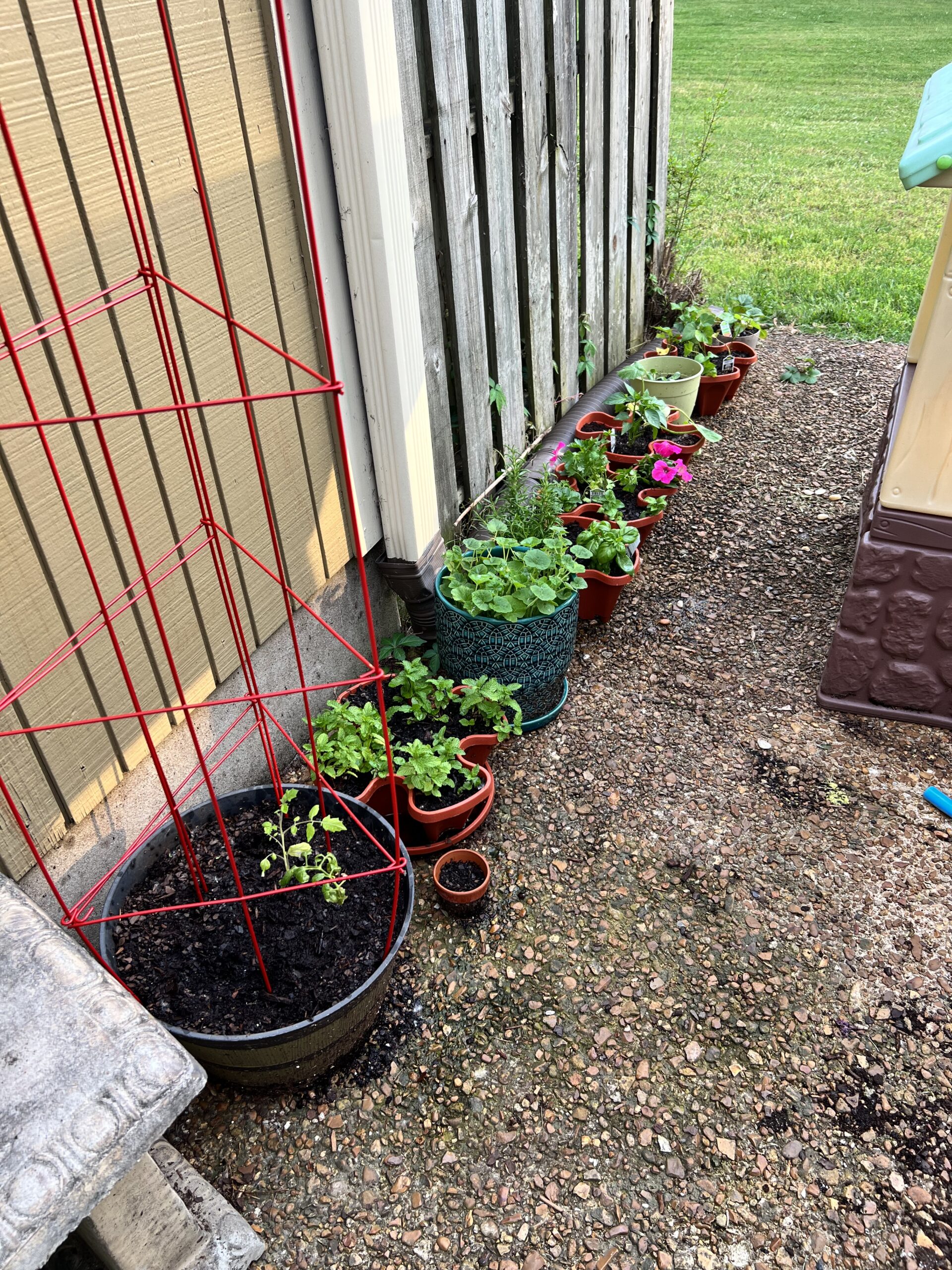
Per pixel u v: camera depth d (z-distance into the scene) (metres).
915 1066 1.93
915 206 6.88
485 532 3.12
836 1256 1.66
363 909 1.94
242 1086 1.84
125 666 1.65
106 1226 1.38
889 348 5.04
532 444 3.74
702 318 4.54
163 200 1.77
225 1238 1.63
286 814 2.12
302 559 2.46
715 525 3.72
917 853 2.38
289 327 2.22
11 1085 1.21
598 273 4.11
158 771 1.70
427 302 2.74
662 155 4.52
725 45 12.12
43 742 1.73
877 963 2.12
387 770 2.30
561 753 2.69
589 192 3.82
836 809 2.51
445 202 2.75
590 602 3.12
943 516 2.47
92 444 1.72
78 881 1.90
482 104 2.86
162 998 1.76
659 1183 1.76
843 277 5.76
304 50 2.05
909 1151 1.80
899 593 2.60
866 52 11.44
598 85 3.66
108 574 1.82
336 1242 1.69
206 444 2.02
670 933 2.20
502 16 2.86
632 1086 1.90
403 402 2.53
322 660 2.68
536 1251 1.67
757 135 8.65
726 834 2.44
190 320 1.90
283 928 1.89
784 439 4.29
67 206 1.57
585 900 2.27
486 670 2.63
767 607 3.28
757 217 6.77
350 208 2.26
